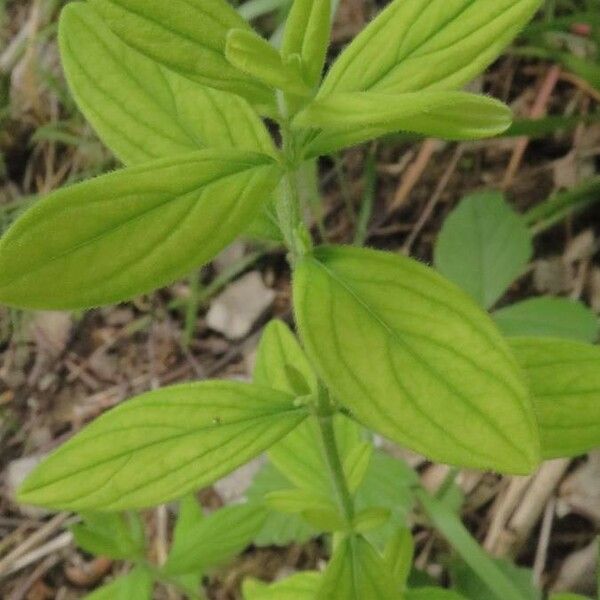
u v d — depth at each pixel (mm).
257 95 174
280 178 173
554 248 443
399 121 159
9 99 530
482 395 167
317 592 227
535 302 392
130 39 168
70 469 202
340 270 176
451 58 172
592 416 213
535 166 463
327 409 211
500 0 170
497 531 397
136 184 161
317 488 278
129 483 202
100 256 157
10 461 461
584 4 477
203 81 172
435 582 378
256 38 162
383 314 172
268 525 368
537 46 464
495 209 409
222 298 470
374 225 469
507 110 158
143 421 205
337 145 175
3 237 150
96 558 431
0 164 518
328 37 172
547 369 213
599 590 311
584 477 394
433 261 455
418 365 169
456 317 171
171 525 433
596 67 439
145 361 471
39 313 485
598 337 396
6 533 445
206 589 410
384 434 167
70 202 155
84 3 216
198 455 204
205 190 165
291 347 278
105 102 214
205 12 170
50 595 430
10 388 477
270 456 282
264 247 469
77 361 477
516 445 165
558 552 389
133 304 481
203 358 465
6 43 548
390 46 175
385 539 347
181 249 162
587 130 459
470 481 412
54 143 518
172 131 213
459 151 471
